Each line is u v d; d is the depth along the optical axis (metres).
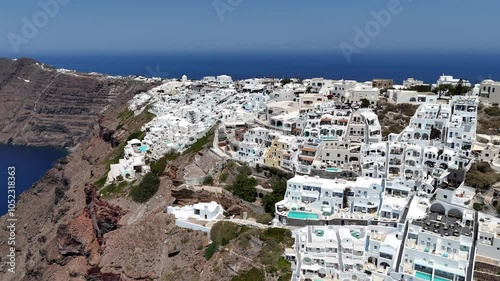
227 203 127.56
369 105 169.75
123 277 121.81
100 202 156.00
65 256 153.62
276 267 94.75
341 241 95.06
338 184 112.12
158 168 160.88
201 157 153.00
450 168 109.50
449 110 138.88
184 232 116.56
